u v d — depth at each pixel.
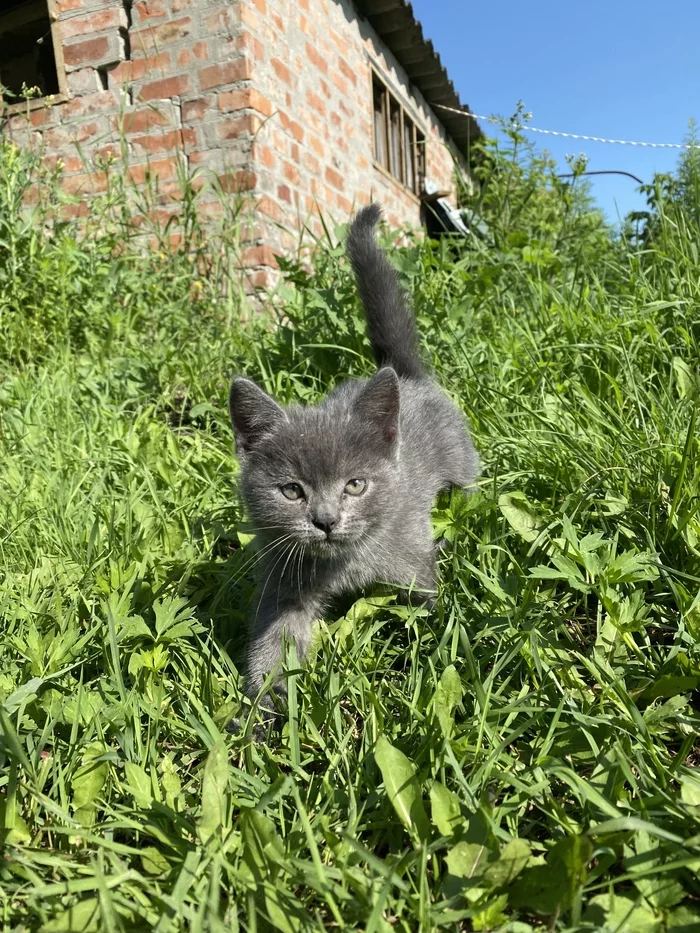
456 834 0.18
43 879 0.19
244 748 0.23
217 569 0.36
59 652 0.27
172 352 0.59
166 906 0.17
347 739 0.23
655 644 0.28
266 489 0.33
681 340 0.47
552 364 0.46
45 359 0.61
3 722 0.21
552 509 0.34
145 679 0.26
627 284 0.56
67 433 0.50
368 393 0.34
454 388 0.48
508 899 0.17
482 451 0.42
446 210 1.38
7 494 0.42
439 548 0.36
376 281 0.45
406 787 0.19
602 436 0.38
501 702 0.24
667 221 0.58
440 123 1.56
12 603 0.32
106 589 0.31
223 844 0.19
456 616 0.28
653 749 0.20
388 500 0.34
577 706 0.23
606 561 0.28
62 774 0.21
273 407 0.34
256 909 0.17
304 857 0.19
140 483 0.44
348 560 0.33
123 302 0.68
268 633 0.31
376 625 0.29
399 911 0.17
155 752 0.23
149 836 0.21
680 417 0.38
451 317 0.53
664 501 0.32
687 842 0.16
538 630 0.26
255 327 0.63
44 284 0.64
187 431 0.55
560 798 0.21
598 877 0.18
